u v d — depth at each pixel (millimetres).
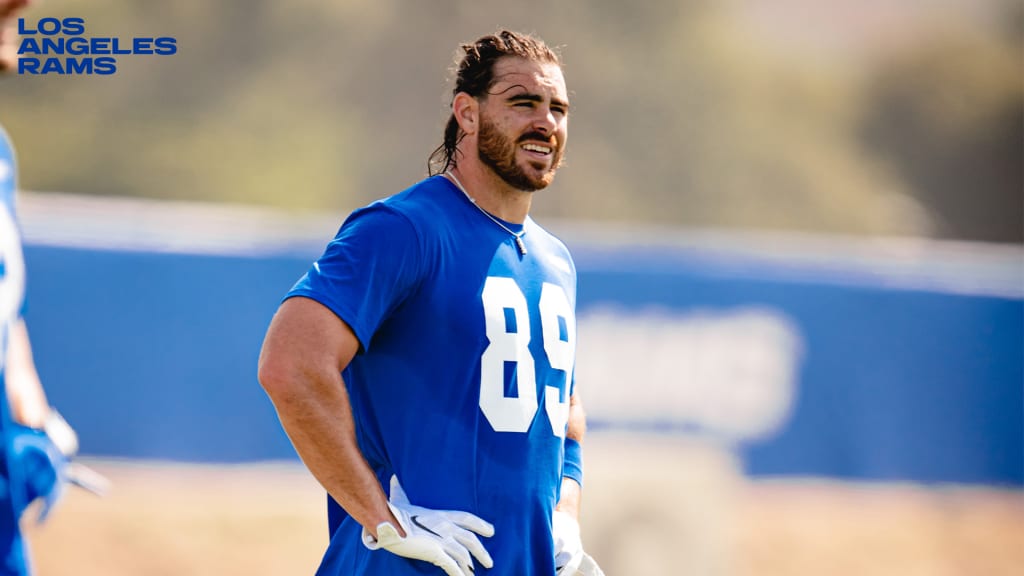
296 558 34594
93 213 34875
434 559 11734
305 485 36281
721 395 38312
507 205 13172
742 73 115312
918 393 39875
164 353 34938
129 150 97750
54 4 99438
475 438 12297
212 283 35344
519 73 12969
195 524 34594
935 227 122562
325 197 99688
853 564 37062
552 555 12711
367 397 12531
